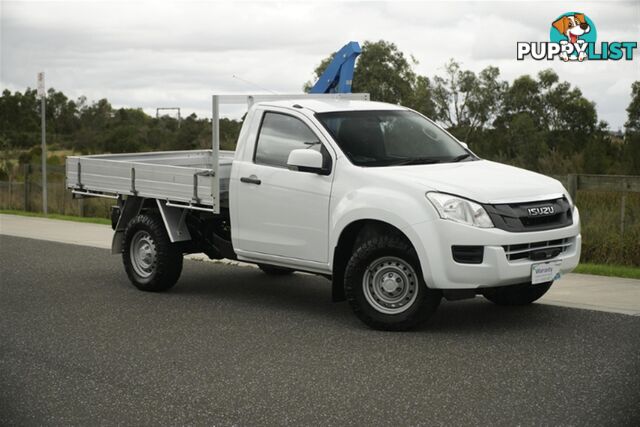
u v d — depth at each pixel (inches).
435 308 312.5
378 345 298.8
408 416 225.3
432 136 358.3
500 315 341.7
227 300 385.7
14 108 2354.8
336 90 481.1
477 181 312.8
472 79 1214.3
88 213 777.6
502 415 223.5
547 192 316.8
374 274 318.7
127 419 228.4
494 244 297.0
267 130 358.9
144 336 319.6
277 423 222.7
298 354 289.7
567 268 316.8
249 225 360.5
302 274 453.7
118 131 1588.3
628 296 373.1
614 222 474.9
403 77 1225.4
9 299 393.7
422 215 302.8
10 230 652.7
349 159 330.3
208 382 259.4
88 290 413.1
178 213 398.9
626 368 263.1
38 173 858.1
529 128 1031.6
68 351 299.6
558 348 289.0
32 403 243.1
